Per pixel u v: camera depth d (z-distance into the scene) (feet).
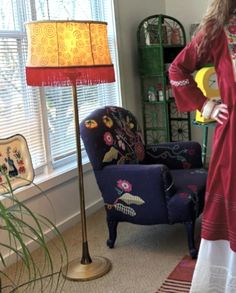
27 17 9.83
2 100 9.19
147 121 15.08
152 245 9.53
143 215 8.89
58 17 10.91
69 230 10.72
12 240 8.87
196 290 6.45
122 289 7.81
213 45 5.92
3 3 9.21
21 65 9.66
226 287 6.17
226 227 6.09
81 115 11.90
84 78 7.52
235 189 5.85
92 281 8.14
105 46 7.77
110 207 9.24
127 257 9.04
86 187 11.73
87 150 9.09
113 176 8.92
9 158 8.74
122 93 13.56
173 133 16.02
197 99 6.30
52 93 10.73
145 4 14.75
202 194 8.80
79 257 9.10
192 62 6.26
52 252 9.52
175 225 10.52
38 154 10.28
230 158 5.84
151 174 8.52
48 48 7.34
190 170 9.98
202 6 15.24
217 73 6.03
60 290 7.86
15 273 8.59
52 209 10.36
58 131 11.05
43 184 9.93
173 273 8.25
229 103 5.87
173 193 8.63
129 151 9.80
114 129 9.61
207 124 11.33
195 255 8.70
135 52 14.35
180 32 14.96
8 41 9.31
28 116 9.91
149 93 14.47
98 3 12.49
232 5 5.68
